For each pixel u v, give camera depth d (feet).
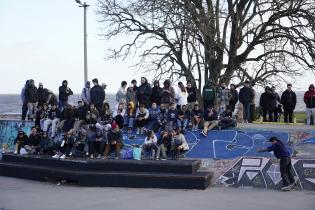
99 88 72.23
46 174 63.98
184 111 68.64
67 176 60.90
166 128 63.36
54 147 71.15
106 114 68.74
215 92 73.92
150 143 63.72
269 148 54.19
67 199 50.34
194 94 73.92
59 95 78.69
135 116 72.49
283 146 53.88
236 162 59.31
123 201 48.55
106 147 65.26
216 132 67.00
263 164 57.57
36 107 83.92
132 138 69.97
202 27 86.48
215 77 94.43
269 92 76.64
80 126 69.82
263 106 76.89
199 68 94.94
